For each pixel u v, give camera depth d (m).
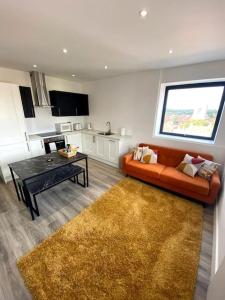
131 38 1.70
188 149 2.98
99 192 2.75
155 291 1.27
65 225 1.97
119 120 4.04
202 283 1.34
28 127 3.77
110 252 1.60
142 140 3.68
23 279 1.35
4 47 1.96
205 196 2.29
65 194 2.67
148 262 1.50
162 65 2.75
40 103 3.55
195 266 1.47
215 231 1.83
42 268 1.43
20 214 2.17
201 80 2.64
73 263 1.48
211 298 1.09
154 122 3.35
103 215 2.15
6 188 2.81
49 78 3.91
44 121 4.05
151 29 1.49
